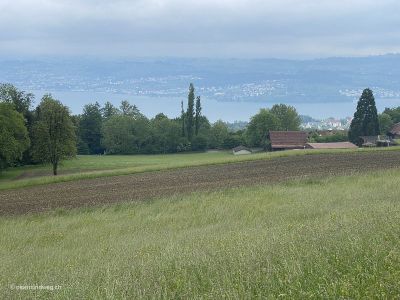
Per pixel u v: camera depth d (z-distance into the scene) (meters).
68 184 41.78
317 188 26.91
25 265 12.01
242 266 7.19
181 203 25.92
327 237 8.38
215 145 137.50
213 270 7.33
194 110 134.62
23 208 30.67
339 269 6.53
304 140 108.12
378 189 22.05
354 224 9.30
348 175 33.12
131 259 10.02
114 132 130.00
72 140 68.25
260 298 5.74
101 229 19.59
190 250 9.72
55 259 12.95
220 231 15.02
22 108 84.25
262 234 10.93
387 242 7.42
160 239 14.46
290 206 20.03
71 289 7.12
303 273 6.47
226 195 28.05
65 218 25.22
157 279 7.15
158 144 132.00
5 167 68.94
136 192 34.09
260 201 23.50
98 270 8.91
